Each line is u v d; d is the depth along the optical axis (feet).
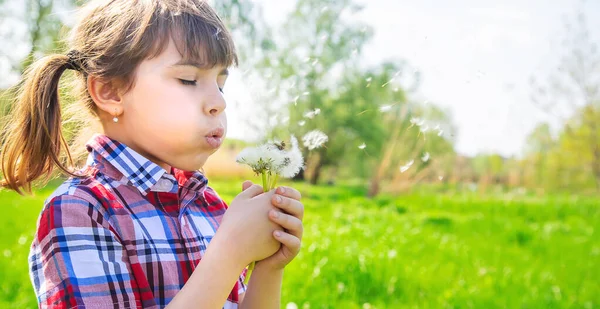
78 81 5.26
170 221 4.93
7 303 14.30
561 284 21.43
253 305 5.04
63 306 4.12
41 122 5.07
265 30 44.32
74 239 4.30
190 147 4.78
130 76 4.75
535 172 74.74
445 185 76.02
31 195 5.39
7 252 19.83
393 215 41.70
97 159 4.87
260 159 4.86
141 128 4.79
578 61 58.90
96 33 4.99
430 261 23.85
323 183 99.25
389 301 17.66
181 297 4.28
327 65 70.74
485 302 17.97
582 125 68.03
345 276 18.38
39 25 67.87
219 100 4.86
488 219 40.75
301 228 4.75
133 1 4.96
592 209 48.78
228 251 4.47
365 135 87.56
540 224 41.04
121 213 4.62
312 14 64.95
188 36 4.76
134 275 4.52
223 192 46.01
